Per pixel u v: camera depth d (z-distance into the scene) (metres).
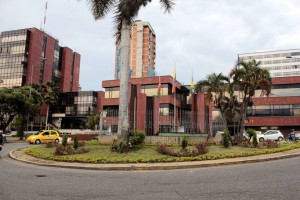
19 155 18.52
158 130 32.47
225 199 6.56
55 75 87.75
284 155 15.49
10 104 40.75
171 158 14.29
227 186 7.99
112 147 17.36
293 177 9.00
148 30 105.12
